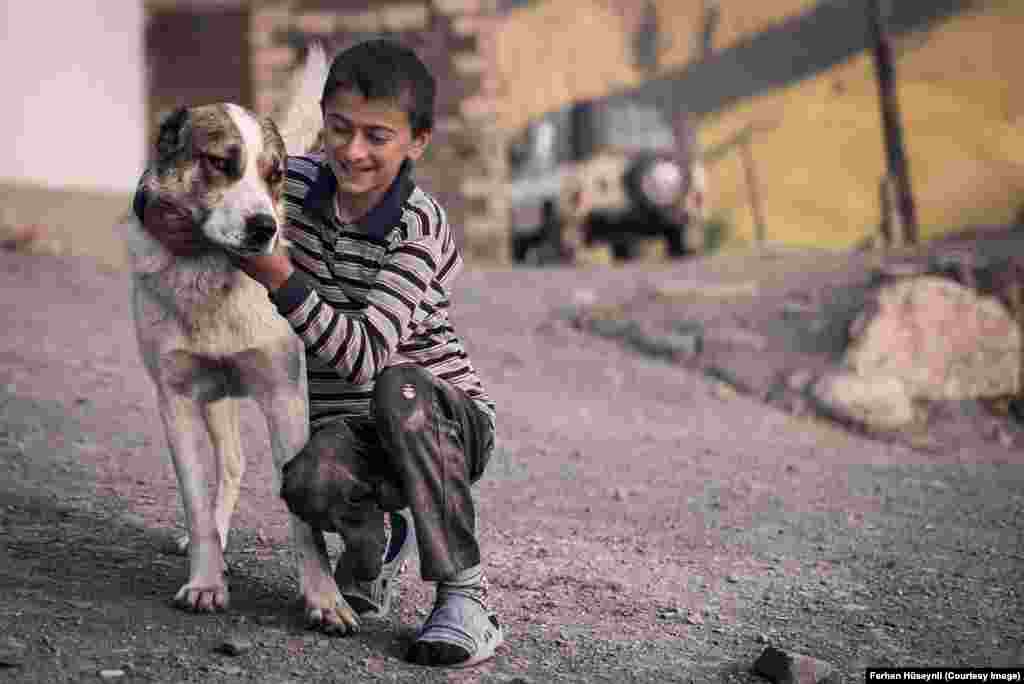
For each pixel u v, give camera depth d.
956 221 24.30
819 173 26.11
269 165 2.96
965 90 25.95
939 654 3.36
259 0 18.38
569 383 7.83
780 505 5.38
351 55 2.90
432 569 2.90
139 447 5.30
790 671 3.05
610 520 4.85
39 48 12.84
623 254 16.42
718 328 8.83
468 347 8.49
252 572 3.71
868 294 8.67
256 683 2.81
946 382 7.87
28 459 4.88
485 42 17.77
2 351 6.98
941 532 4.97
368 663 3.00
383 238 3.01
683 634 3.48
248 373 3.22
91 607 3.21
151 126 19.27
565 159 16.02
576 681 3.03
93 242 13.30
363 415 3.20
